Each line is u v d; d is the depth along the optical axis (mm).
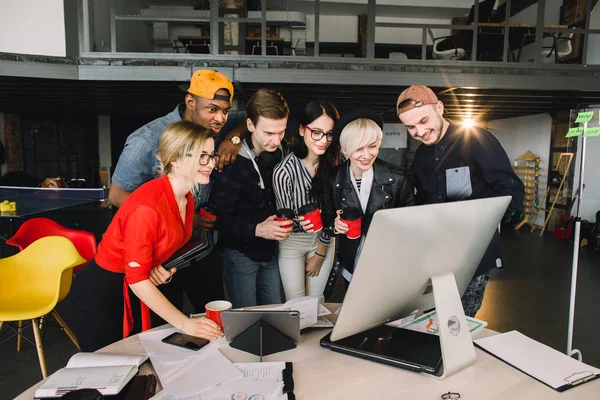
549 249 6477
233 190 1985
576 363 1191
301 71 5703
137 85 6129
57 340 3029
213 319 1348
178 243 1534
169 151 1402
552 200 8016
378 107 8195
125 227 1375
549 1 8500
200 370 1132
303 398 1022
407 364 1148
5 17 5445
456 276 1210
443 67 5852
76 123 10289
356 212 1568
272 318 1226
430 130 1813
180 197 1497
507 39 5945
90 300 1639
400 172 1911
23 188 7078
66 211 9000
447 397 1022
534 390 1065
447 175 1901
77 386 1027
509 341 1330
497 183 1802
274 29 10023
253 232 1899
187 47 8062
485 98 6965
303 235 2115
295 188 2018
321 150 1896
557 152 7961
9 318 2223
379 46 10594
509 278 4859
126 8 9633
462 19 10055
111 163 10641
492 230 1200
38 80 5754
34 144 9914
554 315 3689
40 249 2500
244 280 2137
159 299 1344
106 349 1275
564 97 6680
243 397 1007
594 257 5957
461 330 1160
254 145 2014
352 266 1996
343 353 1246
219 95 1988
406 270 1057
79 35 5617
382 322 1188
